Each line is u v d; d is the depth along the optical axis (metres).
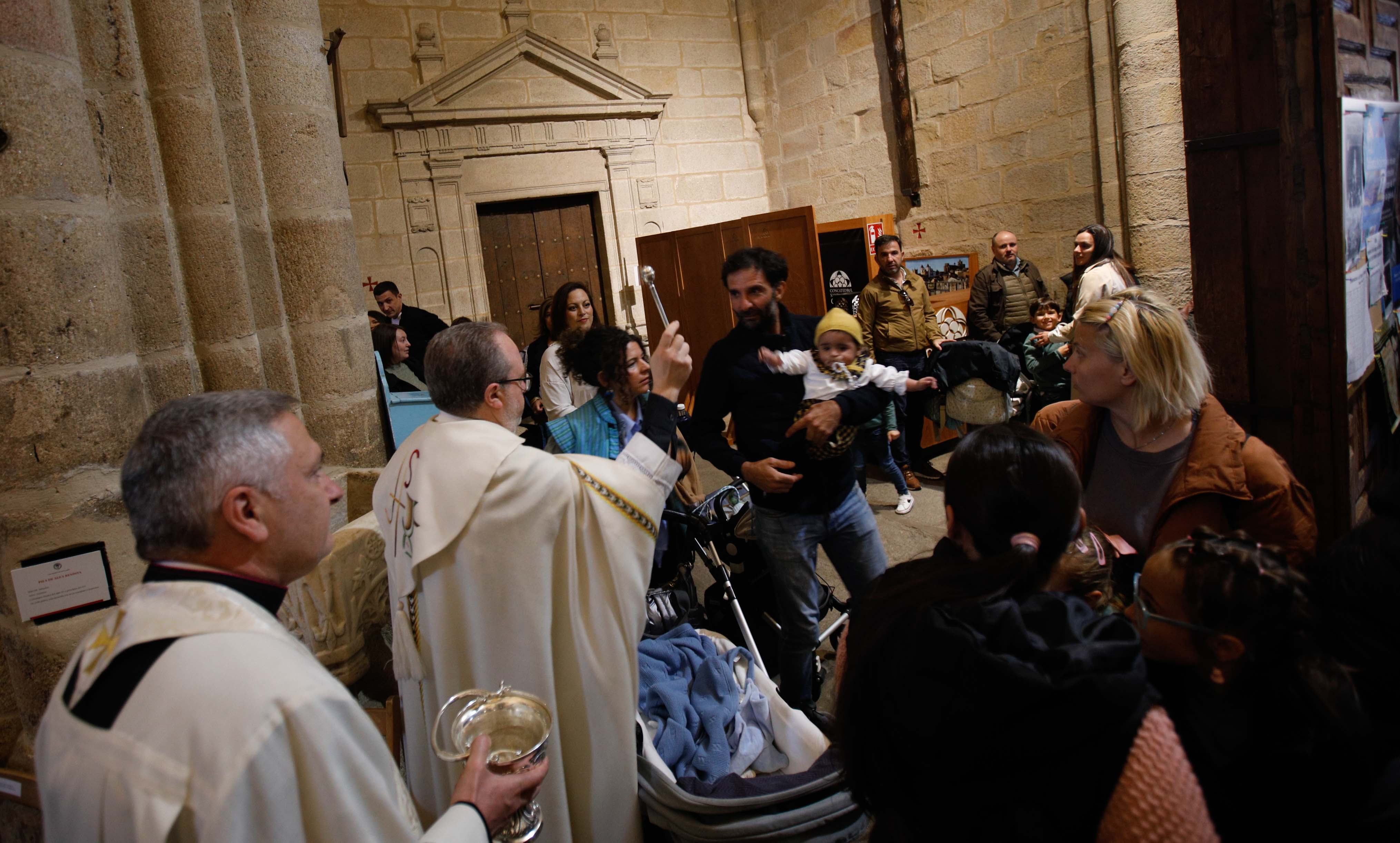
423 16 7.07
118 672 0.87
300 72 2.70
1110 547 1.56
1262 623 0.90
